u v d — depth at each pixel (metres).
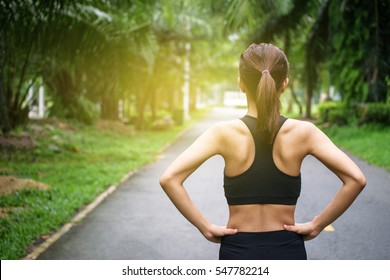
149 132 26.77
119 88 13.62
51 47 12.25
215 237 2.33
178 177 2.29
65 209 7.58
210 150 2.32
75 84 23.05
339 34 18.55
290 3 15.38
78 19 12.28
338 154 2.27
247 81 2.36
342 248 5.79
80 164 12.65
